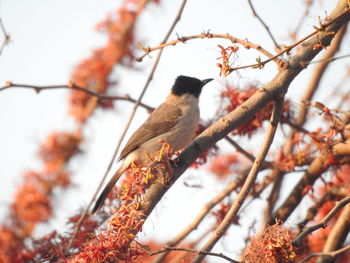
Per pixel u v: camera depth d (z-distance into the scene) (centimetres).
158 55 1187
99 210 1266
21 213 1461
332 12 995
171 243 1283
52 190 1542
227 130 1056
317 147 1234
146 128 1467
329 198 1235
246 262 917
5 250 1330
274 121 995
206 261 1206
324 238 1320
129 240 890
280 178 1323
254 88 1360
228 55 913
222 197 1302
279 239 902
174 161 1059
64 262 1024
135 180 964
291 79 1010
